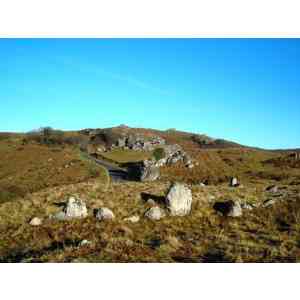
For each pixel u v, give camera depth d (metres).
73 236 20.27
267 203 26.53
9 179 72.56
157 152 94.75
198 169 83.94
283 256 16.22
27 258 16.58
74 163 87.62
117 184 36.69
